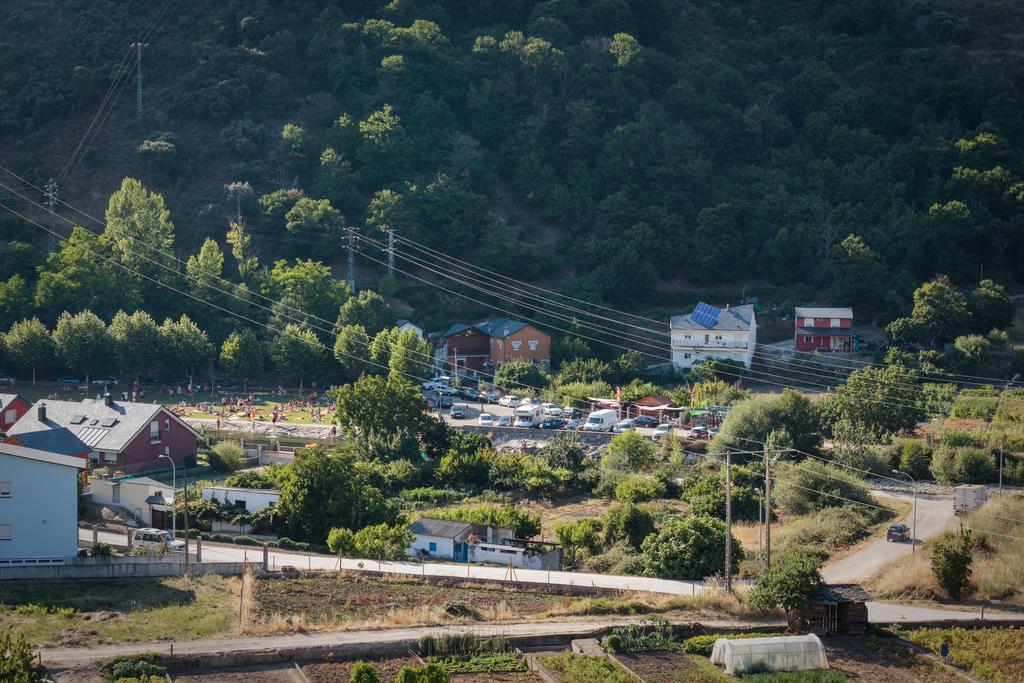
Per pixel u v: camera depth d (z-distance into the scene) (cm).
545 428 18500
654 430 18475
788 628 8875
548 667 7912
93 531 11425
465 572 10262
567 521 13762
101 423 16150
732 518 13700
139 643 7994
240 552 11169
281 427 18962
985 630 9038
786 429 16400
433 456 16750
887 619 9331
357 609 9050
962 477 15162
